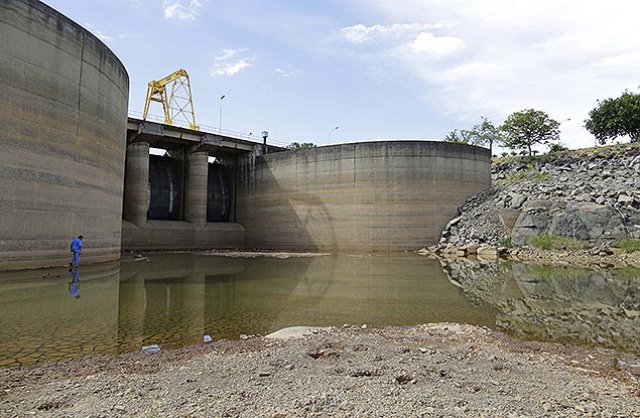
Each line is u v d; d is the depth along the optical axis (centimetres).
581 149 5084
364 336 1091
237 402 650
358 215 4181
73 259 2261
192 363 855
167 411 616
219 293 1722
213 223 4634
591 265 2880
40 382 744
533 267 2783
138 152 3953
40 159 2183
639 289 1886
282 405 638
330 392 690
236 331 1151
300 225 4459
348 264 2984
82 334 1079
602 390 732
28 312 1294
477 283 2075
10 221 2045
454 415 605
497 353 955
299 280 2130
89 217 2519
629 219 3328
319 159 4391
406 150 4131
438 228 4106
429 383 745
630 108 5503
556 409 635
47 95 2227
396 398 666
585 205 3512
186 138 4225
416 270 2623
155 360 880
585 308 1491
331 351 944
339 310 1437
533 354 966
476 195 4316
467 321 1299
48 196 2220
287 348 970
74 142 2388
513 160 5325
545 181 4303
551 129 6116
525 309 1470
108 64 2720
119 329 1137
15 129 2069
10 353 920
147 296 1614
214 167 5106
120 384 730
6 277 1914
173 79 6038
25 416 599
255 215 4800
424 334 1124
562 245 3384
